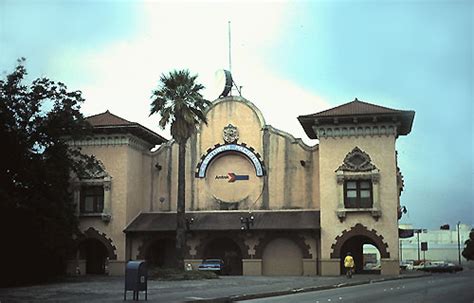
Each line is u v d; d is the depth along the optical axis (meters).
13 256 39.00
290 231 47.34
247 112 51.03
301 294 27.41
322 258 45.75
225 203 50.16
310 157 49.53
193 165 51.34
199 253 48.44
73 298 23.34
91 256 51.16
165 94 43.59
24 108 39.28
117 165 49.41
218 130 51.25
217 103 51.62
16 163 38.66
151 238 48.97
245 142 50.66
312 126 47.53
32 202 38.56
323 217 46.22
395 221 45.25
